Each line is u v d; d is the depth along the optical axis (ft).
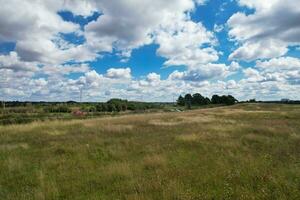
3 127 80.28
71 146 48.73
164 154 40.47
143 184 26.94
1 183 29.17
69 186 27.81
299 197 23.20
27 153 43.91
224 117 124.98
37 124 86.58
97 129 75.51
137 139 56.85
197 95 440.45
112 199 24.09
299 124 85.40
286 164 33.94
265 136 58.49
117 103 261.03
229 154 39.42
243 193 24.36
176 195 24.02
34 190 26.32
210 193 24.85
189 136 55.88
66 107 214.69
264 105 257.55
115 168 32.73
